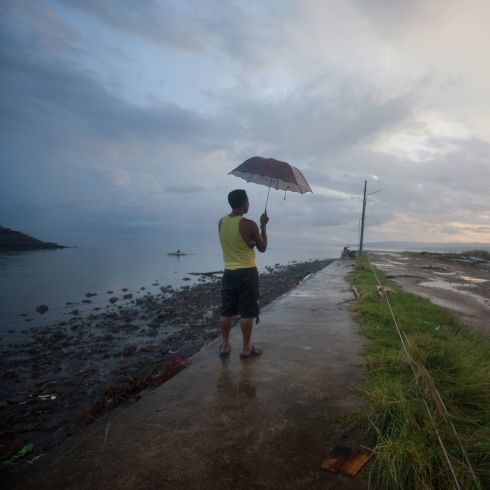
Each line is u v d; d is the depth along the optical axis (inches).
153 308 476.7
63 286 665.0
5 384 220.7
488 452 87.0
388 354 163.0
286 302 326.6
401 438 89.6
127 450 93.9
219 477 82.8
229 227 162.9
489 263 1038.4
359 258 995.9
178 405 120.6
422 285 533.6
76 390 209.0
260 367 157.3
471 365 149.0
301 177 173.6
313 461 89.4
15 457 136.2
